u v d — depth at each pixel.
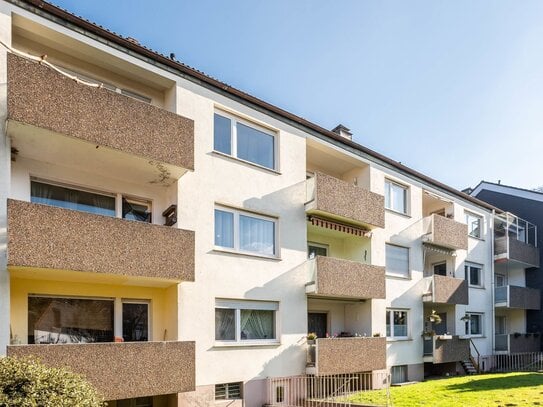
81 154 10.62
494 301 26.66
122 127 10.52
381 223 18.06
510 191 31.62
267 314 14.57
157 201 12.63
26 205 8.98
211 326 12.64
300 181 15.98
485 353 25.25
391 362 18.77
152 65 12.34
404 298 19.97
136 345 10.14
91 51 11.40
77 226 9.58
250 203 14.24
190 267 11.32
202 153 13.11
